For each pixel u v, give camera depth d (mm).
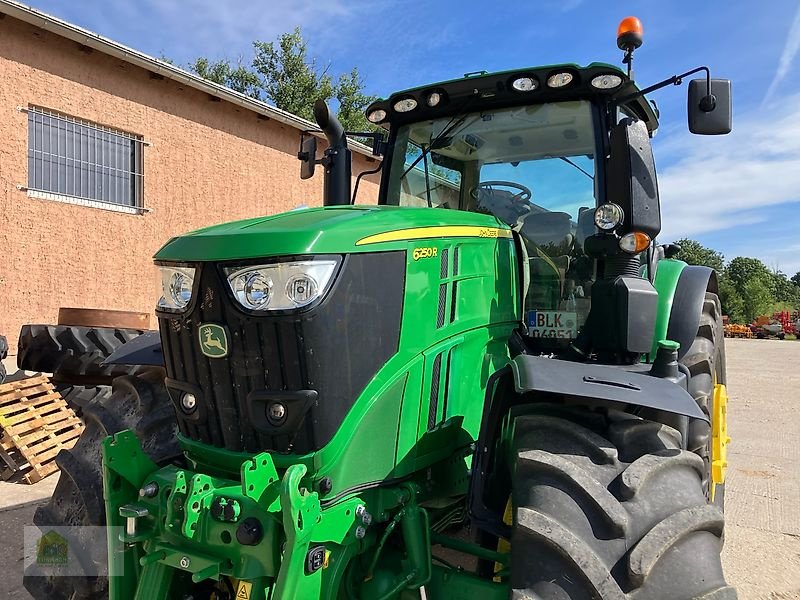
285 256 1882
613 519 1812
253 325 1919
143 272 10484
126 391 2703
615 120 3125
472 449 2555
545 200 3217
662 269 3525
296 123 12883
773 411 7953
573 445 2045
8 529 3799
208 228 2217
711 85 2674
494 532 2059
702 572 1770
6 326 8648
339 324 1933
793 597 3234
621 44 3102
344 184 3586
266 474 1853
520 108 3295
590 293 2904
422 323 2225
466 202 3398
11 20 8531
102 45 9305
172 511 1933
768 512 4367
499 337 2672
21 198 8742
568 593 1749
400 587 2068
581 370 2172
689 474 1999
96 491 2402
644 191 2533
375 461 2078
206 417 2080
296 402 1896
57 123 9234
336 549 1957
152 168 10562
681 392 2104
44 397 5383
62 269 9297
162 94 10688
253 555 1860
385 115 3566
